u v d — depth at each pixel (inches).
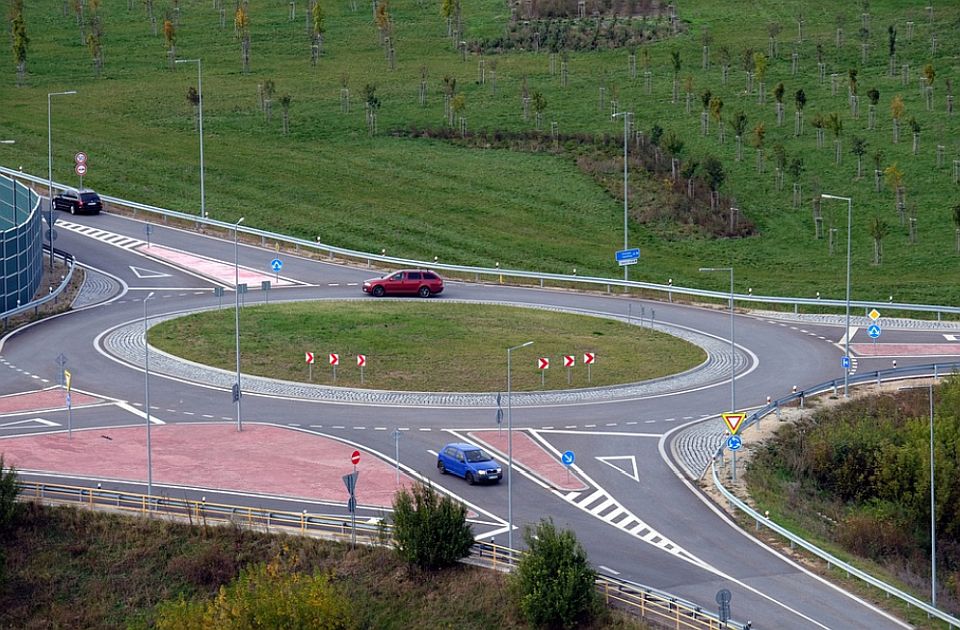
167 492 4227.4
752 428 4950.8
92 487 4264.3
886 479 4650.6
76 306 6569.9
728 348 6117.1
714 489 4315.9
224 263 7549.2
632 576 3607.3
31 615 3794.3
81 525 4045.3
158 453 4601.4
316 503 4138.8
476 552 3806.6
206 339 5984.3
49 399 5191.9
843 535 4222.4
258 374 5570.9
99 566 3924.7
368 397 5324.8
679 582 3567.9
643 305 6934.1
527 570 3476.9
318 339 6018.7
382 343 5979.3
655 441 4798.2
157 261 7509.8
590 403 5285.4
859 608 3405.5
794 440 4869.6
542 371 5546.3
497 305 6806.1
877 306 6727.4
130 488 4259.4
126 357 5753.0
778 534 3954.2
